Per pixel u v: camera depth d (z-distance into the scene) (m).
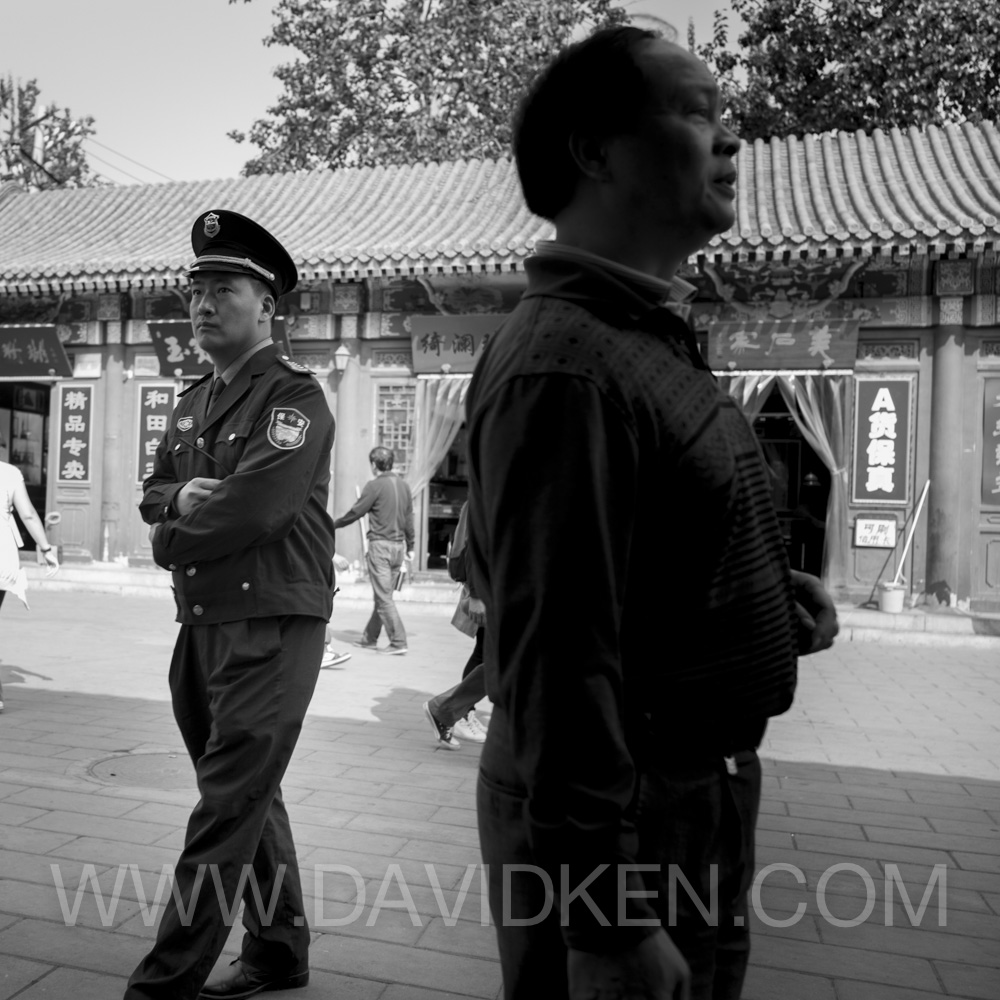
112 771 4.99
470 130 21.36
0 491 6.42
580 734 1.21
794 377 11.88
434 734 6.15
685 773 1.39
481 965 3.05
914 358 11.65
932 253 10.77
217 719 2.56
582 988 1.23
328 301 13.43
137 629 10.51
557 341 1.30
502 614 1.26
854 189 12.16
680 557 1.34
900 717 7.16
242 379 2.73
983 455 11.49
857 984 3.04
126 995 2.38
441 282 12.88
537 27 20.67
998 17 17.48
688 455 1.32
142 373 14.37
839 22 18.69
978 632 11.01
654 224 1.44
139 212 16.22
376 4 22.00
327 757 5.52
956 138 13.35
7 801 4.45
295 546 2.64
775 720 6.96
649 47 1.42
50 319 14.69
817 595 1.77
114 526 14.43
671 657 1.37
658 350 1.37
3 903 3.35
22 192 17.56
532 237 12.10
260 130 23.56
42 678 7.59
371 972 2.99
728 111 19.42
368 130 22.42
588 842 1.20
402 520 9.44
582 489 1.23
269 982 2.85
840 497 11.76
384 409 13.43
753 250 11.02
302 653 2.64
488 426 1.32
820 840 4.39
